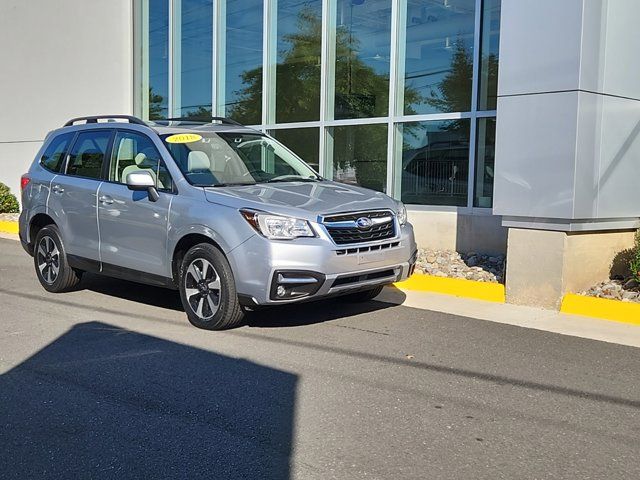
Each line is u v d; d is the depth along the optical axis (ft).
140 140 23.95
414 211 32.99
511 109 24.43
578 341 20.24
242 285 19.70
